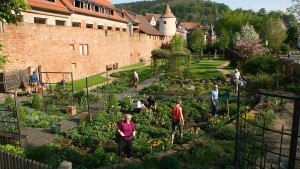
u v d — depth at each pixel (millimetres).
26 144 10250
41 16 27344
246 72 26438
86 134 11297
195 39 65938
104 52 33812
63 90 17781
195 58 50562
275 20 53500
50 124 12875
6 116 11711
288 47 54312
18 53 19875
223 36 59406
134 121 13453
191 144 8961
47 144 9898
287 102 15320
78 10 34000
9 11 11750
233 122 10984
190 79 25688
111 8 44938
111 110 15109
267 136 9406
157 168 7223
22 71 19844
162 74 31469
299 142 8820
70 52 26281
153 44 56844
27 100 17047
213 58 55938
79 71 28047
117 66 37844
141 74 31078
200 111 15289
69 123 13125
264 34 51156
